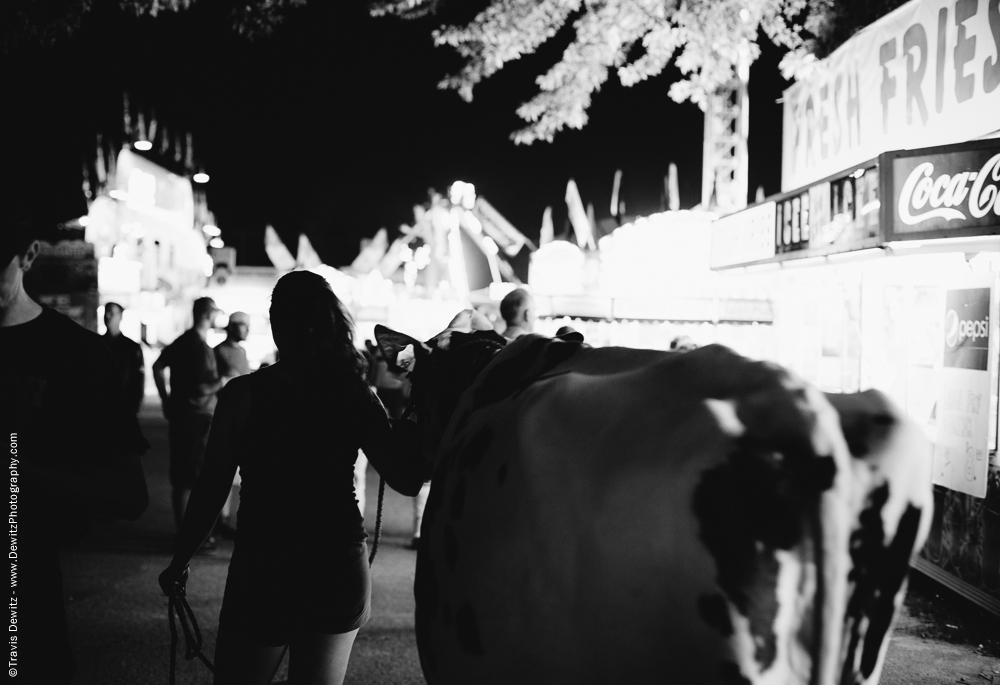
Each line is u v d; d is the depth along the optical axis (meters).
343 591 2.50
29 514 2.09
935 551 5.81
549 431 1.70
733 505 1.31
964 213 4.49
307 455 2.50
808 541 1.28
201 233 31.98
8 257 2.10
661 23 8.81
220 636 2.52
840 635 1.29
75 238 25.20
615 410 1.59
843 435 1.37
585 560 1.52
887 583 1.37
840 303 7.17
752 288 10.15
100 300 24.52
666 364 1.62
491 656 1.76
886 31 6.65
